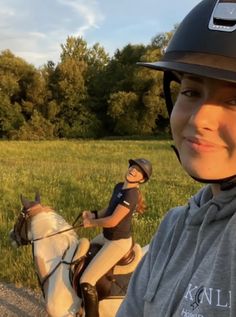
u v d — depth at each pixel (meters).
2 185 13.88
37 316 6.51
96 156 31.09
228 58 1.25
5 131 60.19
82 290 4.84
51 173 16.98
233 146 1.28
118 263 4.86
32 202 5.40
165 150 34.44
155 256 1.70
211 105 1.29
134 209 4.90
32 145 39.12
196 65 1.27
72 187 13.73
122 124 60.91
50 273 5.07
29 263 7.70
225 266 1.23
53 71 63.91
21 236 5.36
